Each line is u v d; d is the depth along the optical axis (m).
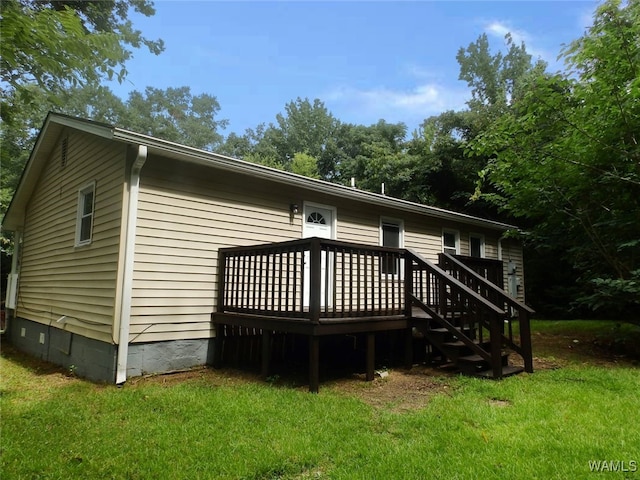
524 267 14.48
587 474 2.52
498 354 4.98
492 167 8.09
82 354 6.06
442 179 18.97
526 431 3.21
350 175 23.81
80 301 6.36
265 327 5.15
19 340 9.43
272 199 6.96
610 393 4.25
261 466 2.68
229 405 3.95
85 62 4.11
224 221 6.31
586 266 7.99
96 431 3.38
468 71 23.08
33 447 3.08
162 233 5.63
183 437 3.20
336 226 7.91
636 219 6.75
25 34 3.56
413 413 3.71
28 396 4.70
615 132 6.53
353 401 4.09
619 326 7.89
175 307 5.69
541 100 6.91
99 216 6.03
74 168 7.25
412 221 9.66
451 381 4.93
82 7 10.42
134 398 4.27
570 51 6.68
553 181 7.32
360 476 2.54
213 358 6.05
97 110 27.47
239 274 5.84
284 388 4.69
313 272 4.59
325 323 4.64
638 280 6.37
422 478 2.50
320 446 2.99
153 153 5.47
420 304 5.78
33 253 9.20
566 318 13.98
